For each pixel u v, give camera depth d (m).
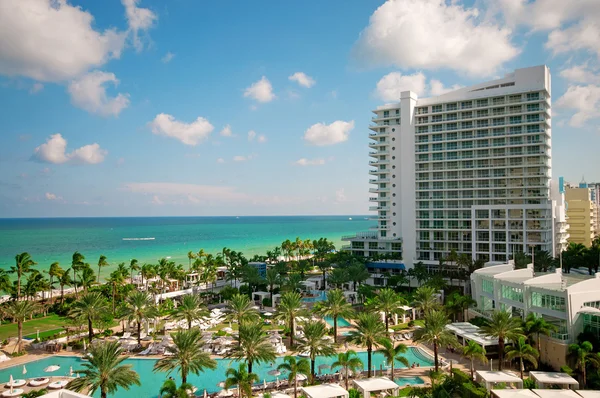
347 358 52.88
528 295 65.62
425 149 137.25
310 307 96.44
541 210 116.31
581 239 170.75
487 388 48.78
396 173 141.88
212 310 94.50
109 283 101.69
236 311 71.19
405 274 123.56
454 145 133.75
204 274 123.88
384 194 145.00
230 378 48.22
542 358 58.97
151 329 81.75
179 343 48.94
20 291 99.38
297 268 145.12
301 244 195.25
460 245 130.38
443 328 56.16
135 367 63.22
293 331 71.81
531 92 123.31
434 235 135.38
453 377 52.12
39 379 56.09
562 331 58.12
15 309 69.62
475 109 129.38
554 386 49.50
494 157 126.56
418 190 137.25
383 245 140.88
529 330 56.28
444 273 117.25
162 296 105.06
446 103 135.00
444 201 134.12
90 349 47.75
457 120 132.12
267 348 53.28
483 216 123.75
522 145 123.62
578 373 51.09
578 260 110.69
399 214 141.25
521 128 125.06
